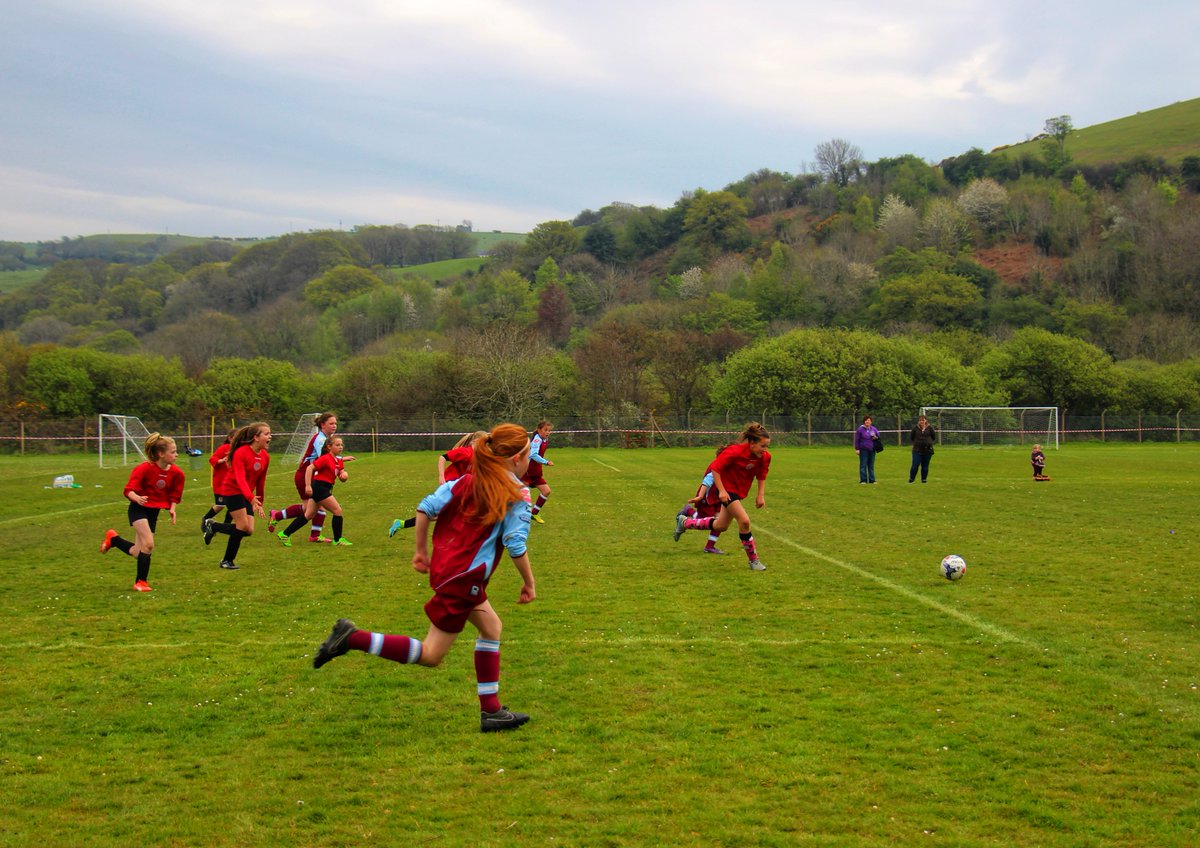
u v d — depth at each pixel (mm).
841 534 14383
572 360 65375
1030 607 8977
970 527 15156
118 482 26781
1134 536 13977
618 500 20562
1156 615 8609
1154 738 5477
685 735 5566
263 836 4344
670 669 6918
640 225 132750
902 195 125188
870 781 4906
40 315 102062
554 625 8328
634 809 4598
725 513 12000
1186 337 76125
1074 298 92375
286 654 7402
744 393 59375
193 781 4973
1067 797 4703
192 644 7730
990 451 47625
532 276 124688
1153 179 120000
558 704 6148
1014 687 6430
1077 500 19594
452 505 5738
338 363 82875
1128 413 60969
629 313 86500
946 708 6012
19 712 6027
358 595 9828
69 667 7047
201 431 51906
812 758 5203
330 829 4414
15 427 49188
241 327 90438
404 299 95938
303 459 13945
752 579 10594
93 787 4898
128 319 104625
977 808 4590
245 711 6051
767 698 6234
